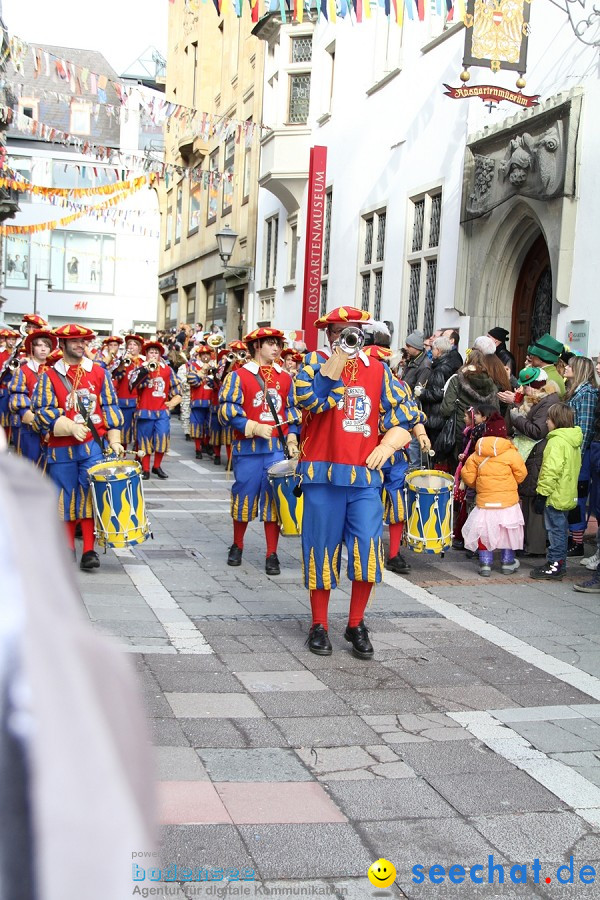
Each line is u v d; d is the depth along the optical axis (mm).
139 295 58719
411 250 15883
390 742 4262
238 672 5191
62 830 698
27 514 791
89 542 7562
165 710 4523
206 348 17344
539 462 8523
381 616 6578
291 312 23109
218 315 32250
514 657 5668
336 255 19766
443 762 4043
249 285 27641
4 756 690
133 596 6852
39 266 57562
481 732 4414
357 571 5492
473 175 13102
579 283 10633
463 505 9062
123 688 785
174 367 22625
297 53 22500
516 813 3576
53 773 701
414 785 3797
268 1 10031
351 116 18938
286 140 21953
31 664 709
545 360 8883
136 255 58219
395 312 16359
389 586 7547
